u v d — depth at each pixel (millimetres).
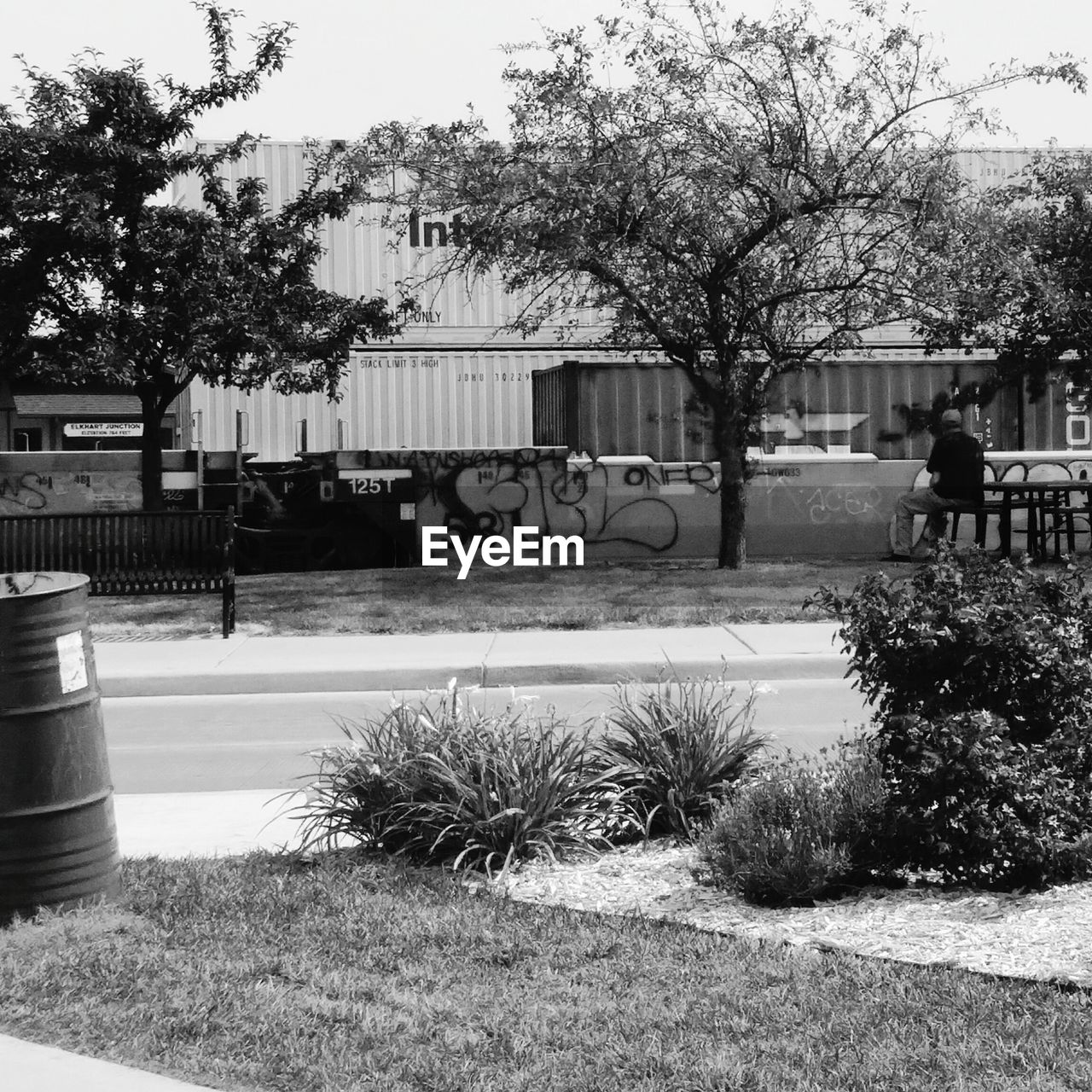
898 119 19219
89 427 32562
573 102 18406
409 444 30234
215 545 15461
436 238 29953
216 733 10953
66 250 19125
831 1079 3832
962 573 6262
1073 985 4504
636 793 6953
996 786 5703
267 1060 4105
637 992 4617
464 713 7105
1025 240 20250
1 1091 3867
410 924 5414
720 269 19641
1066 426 27750
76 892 5602
